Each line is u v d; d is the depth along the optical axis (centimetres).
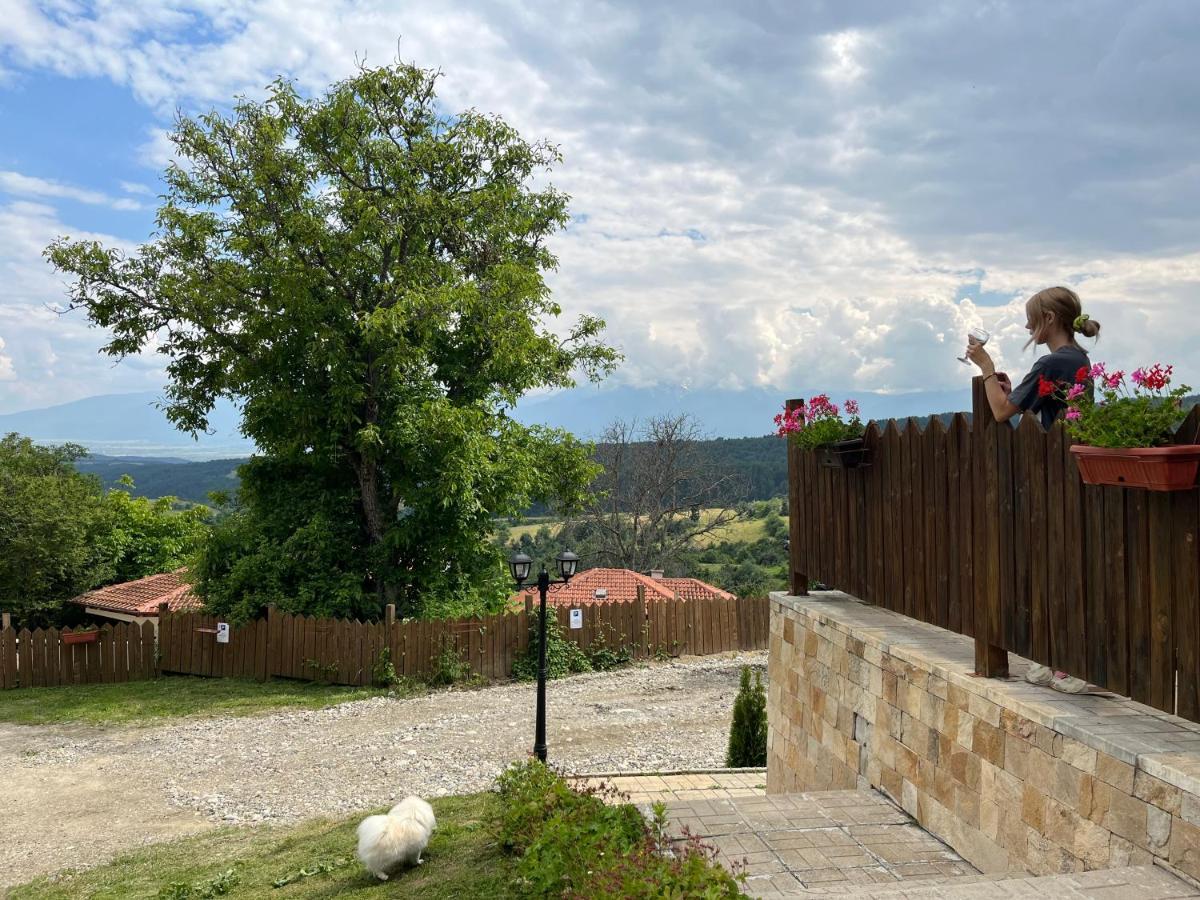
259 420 2238
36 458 3878
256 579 2209
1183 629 364
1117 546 405
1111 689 409
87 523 3212
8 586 2903
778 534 4628
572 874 467
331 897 683
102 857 1080
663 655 2344
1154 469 357
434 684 2048
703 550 4459
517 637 2153
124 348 2170
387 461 2328
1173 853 356
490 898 562
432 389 2319
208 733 1684
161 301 2211
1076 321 465
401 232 2178
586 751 1502
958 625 557
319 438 2222
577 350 2741
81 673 2122
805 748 782
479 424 2181
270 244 2198
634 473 4075
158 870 967
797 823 582
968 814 516
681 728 1656
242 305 2153
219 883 837
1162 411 362
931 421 591
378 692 1981
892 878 492
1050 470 455
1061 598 447
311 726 1722
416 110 2256
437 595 2370
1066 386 445
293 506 2323
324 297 2164
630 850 446
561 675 2158
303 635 2103
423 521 2306
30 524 2916
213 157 2175
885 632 657
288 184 2177
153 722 1770
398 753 1528
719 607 2439
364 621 2328
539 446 2522
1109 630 411
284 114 2173
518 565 1266
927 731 565
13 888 977
